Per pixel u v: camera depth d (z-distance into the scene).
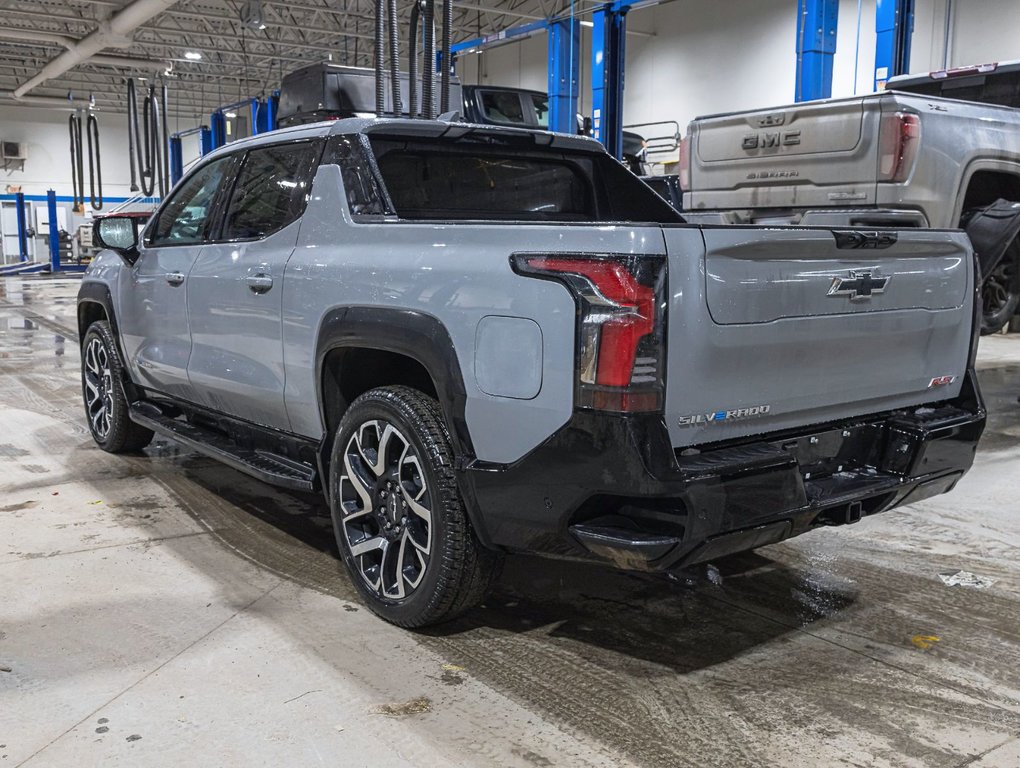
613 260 2.30
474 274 2.63
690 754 2.28
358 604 3.21
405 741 2.32
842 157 5.40
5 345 10.30
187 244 4.21
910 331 2.95
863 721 2.46
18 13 24.83
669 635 2.99
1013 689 2.64
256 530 4.00
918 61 16.69
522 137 3.79
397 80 4.40
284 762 2.22
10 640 2.88
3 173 37.06
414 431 2.83
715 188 6.24
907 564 3.66
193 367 4.12
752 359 2.49
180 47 28.50
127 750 2.26
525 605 3.22
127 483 4.70
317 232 3.36
